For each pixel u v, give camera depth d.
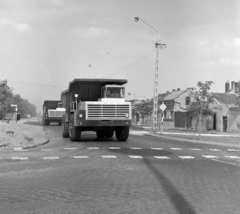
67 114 21.48
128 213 5.27
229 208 5.64
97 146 16.38
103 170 9.32
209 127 43.75
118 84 19.64
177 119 52.91
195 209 5.56
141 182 7.73
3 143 14.79
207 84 24.31
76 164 10.39
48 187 7.06
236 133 37.56
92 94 19.73
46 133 26.38
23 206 5.59
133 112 70.44
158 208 5.57
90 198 6.16
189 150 15.73
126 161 11.21
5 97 56.28
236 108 38.91
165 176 8.56
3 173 8.69
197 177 8.52
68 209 5.44
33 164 10.27
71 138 19.28
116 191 6.76
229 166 10.69
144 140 21.47
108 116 18.12
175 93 61.12
